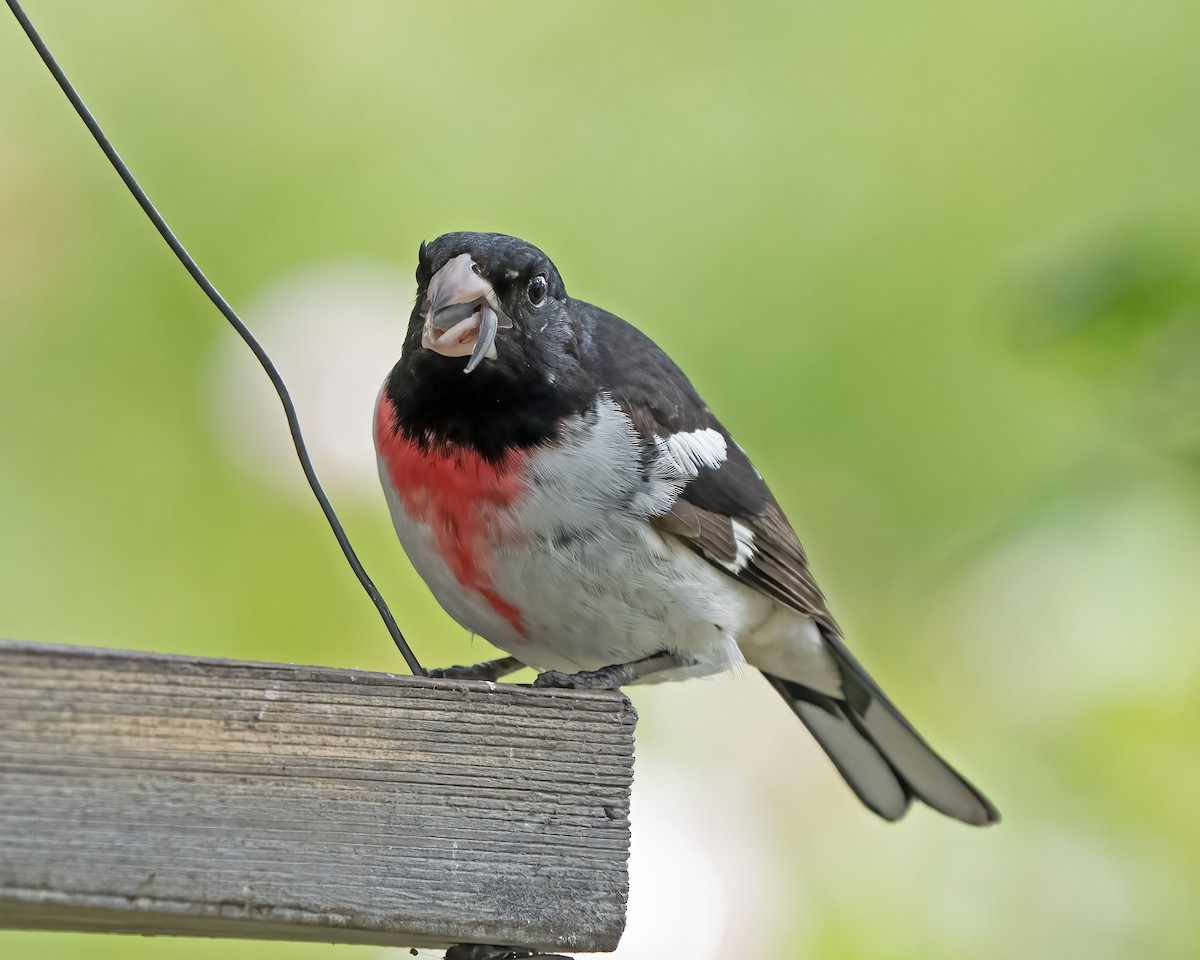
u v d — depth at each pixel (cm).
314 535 962
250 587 966
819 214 1120
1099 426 800
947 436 1050
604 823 529
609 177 1124
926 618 988
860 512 1052
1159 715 884
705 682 945
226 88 1080
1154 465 772
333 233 1066
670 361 758
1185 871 909
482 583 693
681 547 708
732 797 910
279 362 966
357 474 948
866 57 1148
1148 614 808
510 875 518
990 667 939
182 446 979
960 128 1128
